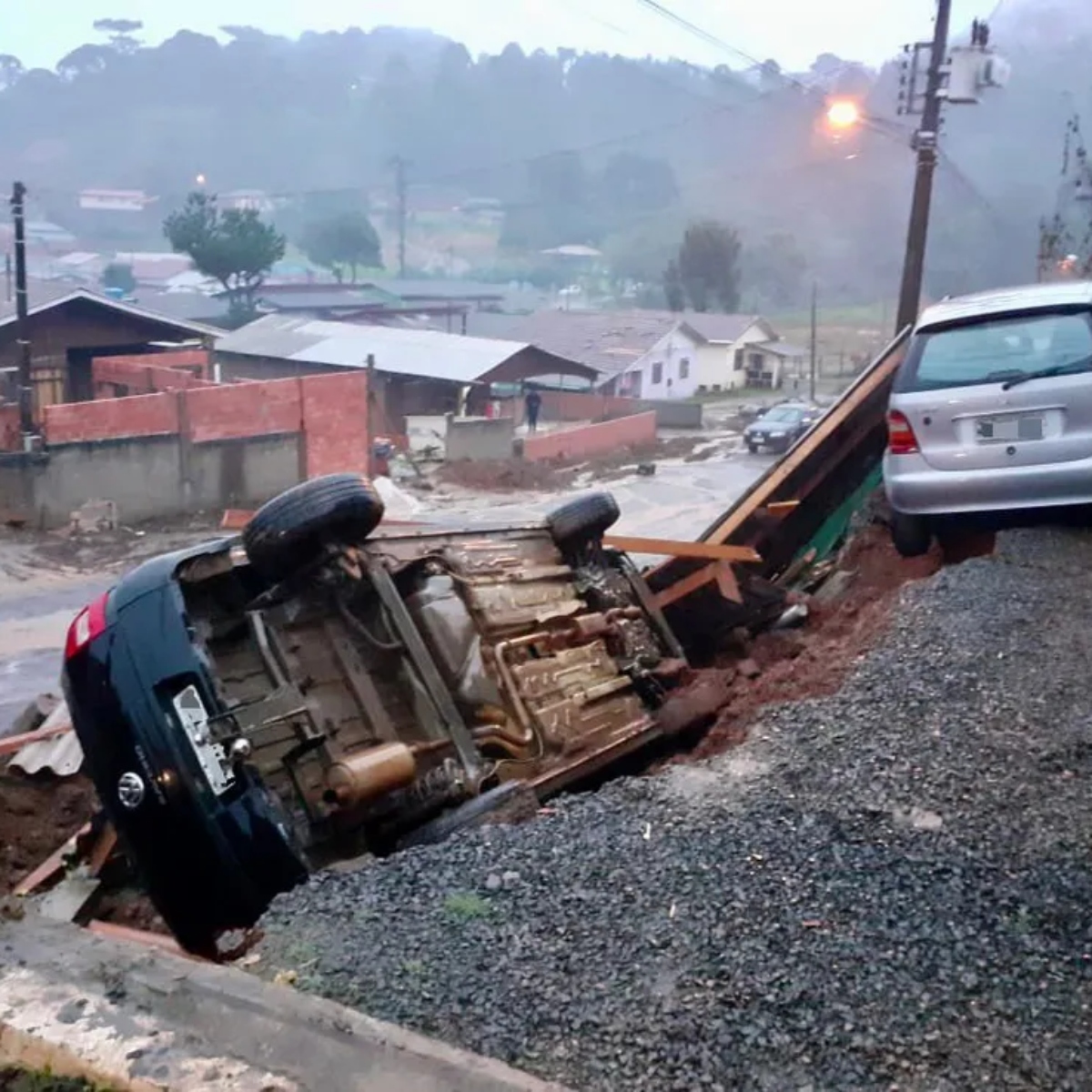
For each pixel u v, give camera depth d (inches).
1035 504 280.8
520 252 4697.3
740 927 131.6
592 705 223.9
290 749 181.3
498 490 1275.8
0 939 130.7
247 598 203.0
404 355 1779.0
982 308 293.9
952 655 213.3
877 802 163.0
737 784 171.6
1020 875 143.5
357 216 3782.0
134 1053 109.8
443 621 215.3
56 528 941.8
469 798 188.9
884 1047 112.5
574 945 129.1
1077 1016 116.8
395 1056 108.7
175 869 175.9
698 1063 110.8
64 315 1355.8
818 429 350.6
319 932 134.4
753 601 318.0
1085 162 1416.1
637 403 1939.0
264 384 1059.9
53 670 621.0
